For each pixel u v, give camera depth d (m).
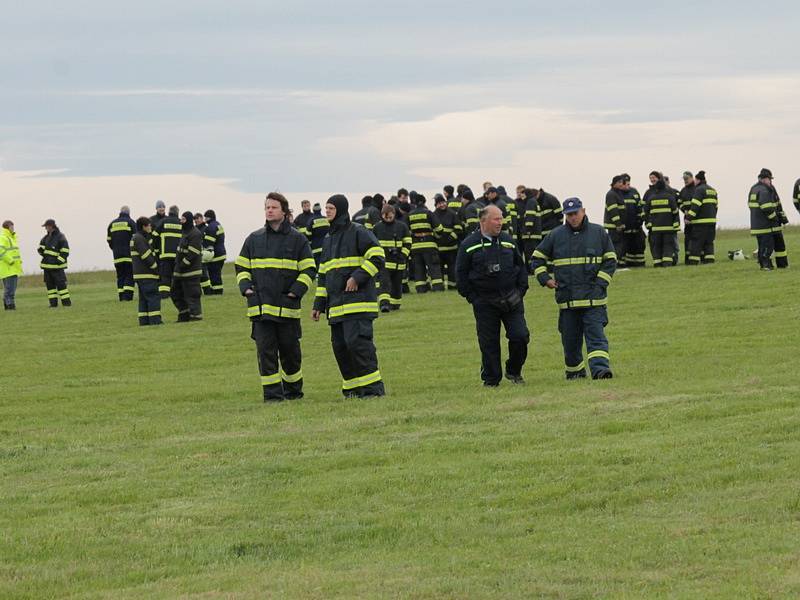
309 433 18.77
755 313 31.19
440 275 43.47
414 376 25.09
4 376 29.33
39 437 19.94
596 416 18.66
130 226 48.28
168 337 35.28
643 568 11.47
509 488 14.66
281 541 13.13
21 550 13.10
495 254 22.31
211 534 13.49
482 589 11.11
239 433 19.23
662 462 15.28
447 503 14.22
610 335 29.12
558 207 44.84
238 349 32.22
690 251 45.28
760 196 40.53
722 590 10.68
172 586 11.75
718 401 19.12
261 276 22.42
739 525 12.53
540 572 11.48
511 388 22.00
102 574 12.34
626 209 45.59
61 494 15.45
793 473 14.32
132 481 16.05
